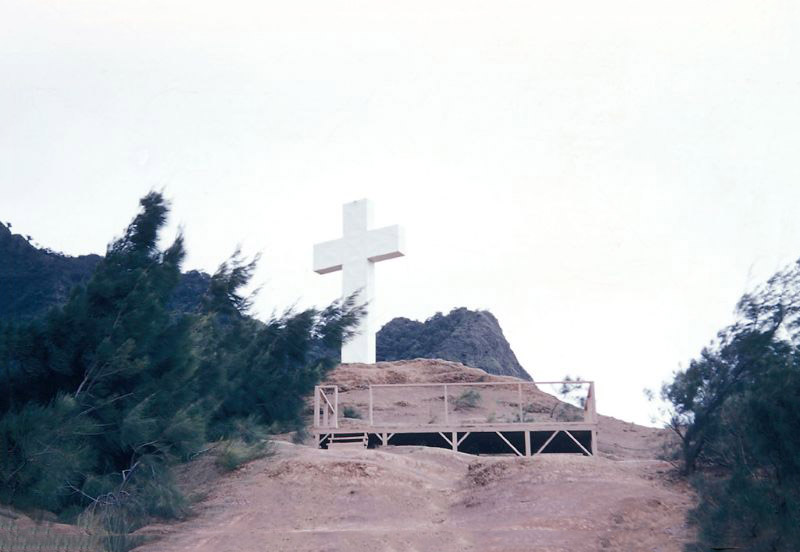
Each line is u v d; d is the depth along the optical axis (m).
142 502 12.93
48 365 14.08
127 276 15.62
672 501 12.88
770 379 10.77
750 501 9.73
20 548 10.16
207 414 16.48
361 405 37.31
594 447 21.45
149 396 14.12
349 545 11.20
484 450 24.78
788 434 9.98
